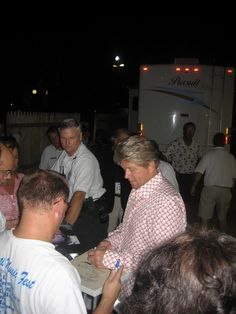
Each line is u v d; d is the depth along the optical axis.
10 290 1.71
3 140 3.52
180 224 2.38
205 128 9.55
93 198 4.20
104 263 2.37
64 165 4.11
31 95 26.47
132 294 1.07
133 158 2.47
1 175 2.88
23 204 1.78
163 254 0.99
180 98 9.52
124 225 2.67
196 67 9.40
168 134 9.66
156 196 2.44
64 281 1.64
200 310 0.89
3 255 1.77
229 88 9.45
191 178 7.18
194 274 0.91
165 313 0.93
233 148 16.83
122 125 27.39
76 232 4.08
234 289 0.88
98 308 1.89
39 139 9.29
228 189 6.36
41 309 1.62
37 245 1.73
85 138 6.77
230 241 0.98
